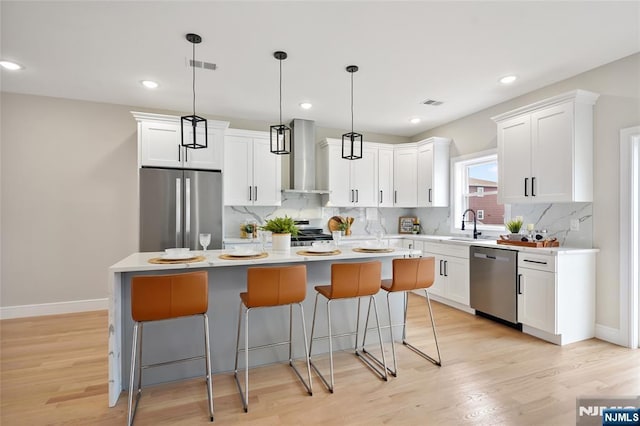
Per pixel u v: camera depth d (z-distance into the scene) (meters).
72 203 3.88
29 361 2.61
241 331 2.53
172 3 2.10
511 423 1.84
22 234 3.71
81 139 3.91
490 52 2.74
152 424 1.85
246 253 2.41
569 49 2.69
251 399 2.10
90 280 3.96
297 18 2.27
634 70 2.76
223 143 3.97
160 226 3.60
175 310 1.87
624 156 2.81
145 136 3.63
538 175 3.22
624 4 2.10
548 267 2.92
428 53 2.76
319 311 2.78
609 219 2.92
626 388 2.18
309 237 4.62
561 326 2.88
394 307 3.07
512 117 3.50
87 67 3.02
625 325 2.82
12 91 3.63
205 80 3.32
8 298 3.65
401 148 5.28
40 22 2.30
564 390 2.16
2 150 3.64
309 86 3.49
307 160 4.79
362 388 2.22
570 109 2.94
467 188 4.73
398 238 5.11
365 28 2.39
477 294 3.68
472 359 2.64
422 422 1.85
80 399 2.09
